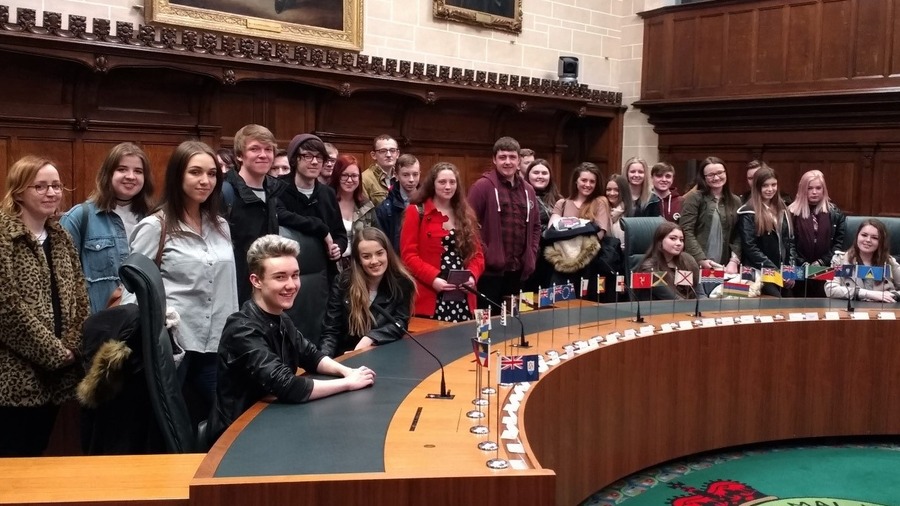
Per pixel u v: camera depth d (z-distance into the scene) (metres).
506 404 2.65
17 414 2.90
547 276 5.44
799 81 9.28
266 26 7.66
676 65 10.39
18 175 2.98
